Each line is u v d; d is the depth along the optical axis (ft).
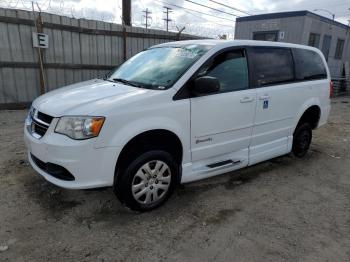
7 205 11.05
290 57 15.47
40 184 12.62
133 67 13.47
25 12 26.22
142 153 10.52
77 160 9.29
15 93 27.27
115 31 31.96
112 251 8.98
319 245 9.67
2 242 9.12
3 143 17.60
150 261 8.66
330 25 56.44
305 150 17.70
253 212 11.46
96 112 9.39
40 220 10.28
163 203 11.48
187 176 11.78
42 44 26.99
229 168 13.05
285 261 8.87
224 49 12.40
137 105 9.99
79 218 10.51
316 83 16.81
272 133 14.76
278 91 14.34
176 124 10.80
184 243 9.48
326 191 13.57
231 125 12.61
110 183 9.90
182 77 11.08
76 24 29.14
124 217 10.70
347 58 66.33
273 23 52.65
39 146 9.86
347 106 40.70
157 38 35.60
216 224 10.55
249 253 9.14
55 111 9.82
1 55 25.86
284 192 13.26
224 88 12.25
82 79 30.94
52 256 8.66
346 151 19.61
